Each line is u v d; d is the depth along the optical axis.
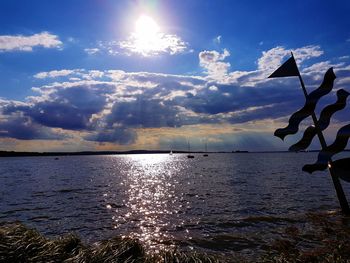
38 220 19.62
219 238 14.16
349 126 8.29
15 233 7.84
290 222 16.48
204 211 21.75
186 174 66.50
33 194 33.66
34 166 124.94
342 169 8.38
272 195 28.75
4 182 50.03
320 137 10.22
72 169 96.69
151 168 101.50
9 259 6.55
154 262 7.74
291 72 12.59
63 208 24.17
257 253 11.59
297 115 10.23
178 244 13.55
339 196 15.01
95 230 16.77
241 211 21.08
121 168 103.31
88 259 7.34
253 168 82.12
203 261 7.78
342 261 7.40
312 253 9.26
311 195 27.61
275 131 10.49
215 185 40.59
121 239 8.88
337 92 9.98
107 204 26.06
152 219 19.44
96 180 53.56
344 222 14.18
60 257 7.46
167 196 30.84
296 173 59.56
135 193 34.09
